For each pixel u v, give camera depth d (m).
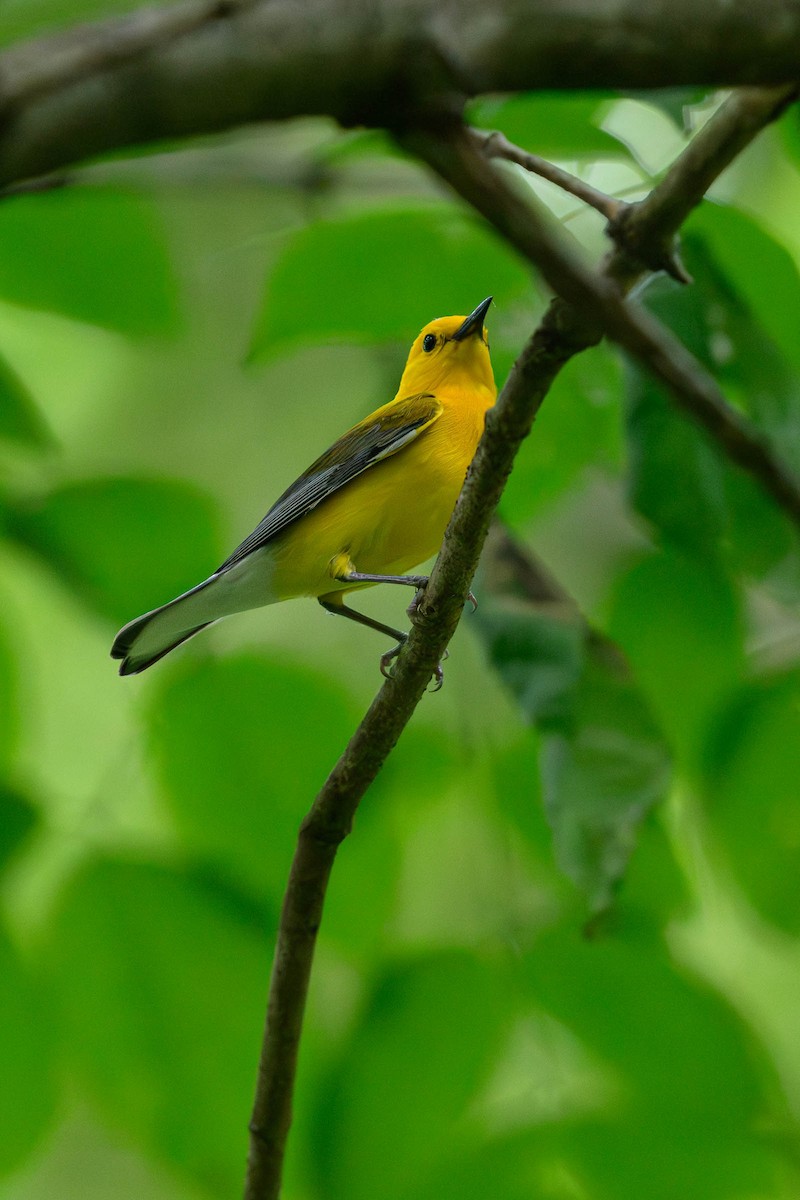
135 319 7.65
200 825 7.79
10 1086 6.54
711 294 7.02
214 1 2.84
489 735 9.04
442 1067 6.96
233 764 7.77
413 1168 6.84
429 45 3.05
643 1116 6.89
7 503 7.92
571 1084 7.37
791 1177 6.73
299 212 8.26
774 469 3.35
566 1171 6.79
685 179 3.95
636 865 7.82
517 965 7.17
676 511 7.16
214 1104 6.83
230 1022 6.82
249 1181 6.84
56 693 11.13
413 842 8.81
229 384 13.02
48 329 11.39
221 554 8.22
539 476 8.77
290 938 6.72
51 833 7.07
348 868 8.12
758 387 6.95
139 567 8.23
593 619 8.68
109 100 2.72
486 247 7.68
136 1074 6.81
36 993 6.62
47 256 7.42
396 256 7.68
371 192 7.34
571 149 6.93
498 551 8.37
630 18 3.15
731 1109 7.00
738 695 7.64
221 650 8.64
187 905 6.82
